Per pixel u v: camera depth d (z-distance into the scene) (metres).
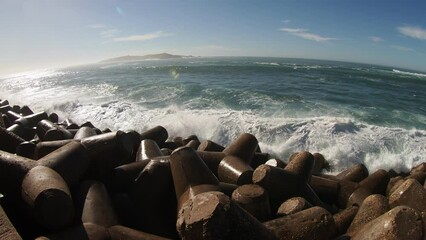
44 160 5.80
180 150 6.08
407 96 25.97
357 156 11.06
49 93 26.69
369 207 5.30
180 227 3.79
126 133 7.48
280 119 13.70
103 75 44.41
